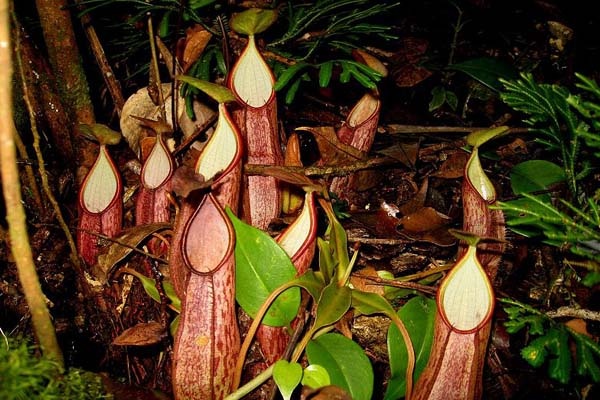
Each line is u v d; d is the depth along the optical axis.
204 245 0.54
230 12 0.78
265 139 0.63
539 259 0.69
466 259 0.52
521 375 0.63
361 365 0.55
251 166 0.62
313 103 0.92
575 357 0.60
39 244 0.69
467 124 0.95
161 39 0.80
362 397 0.54
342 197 0.77
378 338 0.64
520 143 0.85
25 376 0.44
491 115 0.96
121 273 0.65
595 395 0.59
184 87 0.72
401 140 0.87
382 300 0.57
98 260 0.63
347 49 0.73
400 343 0.57
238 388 0.56
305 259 0.56
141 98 0.76
